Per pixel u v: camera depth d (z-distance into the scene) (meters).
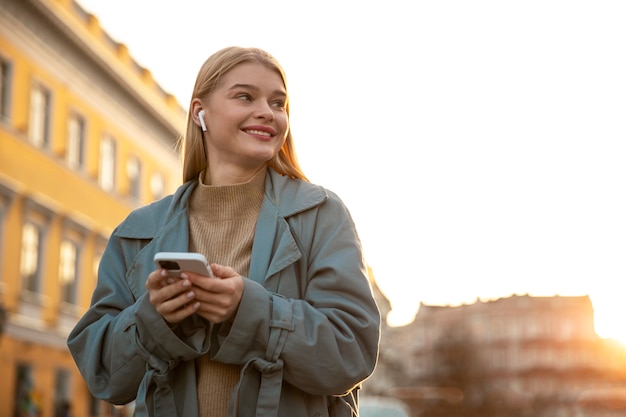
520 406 74.31
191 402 1.73
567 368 98.19
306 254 1.86
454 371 68.00
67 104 25.50
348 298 1.81
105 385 1.80
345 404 1.86
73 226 25.47
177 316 1.64
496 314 100.69
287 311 1.69
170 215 1.93
